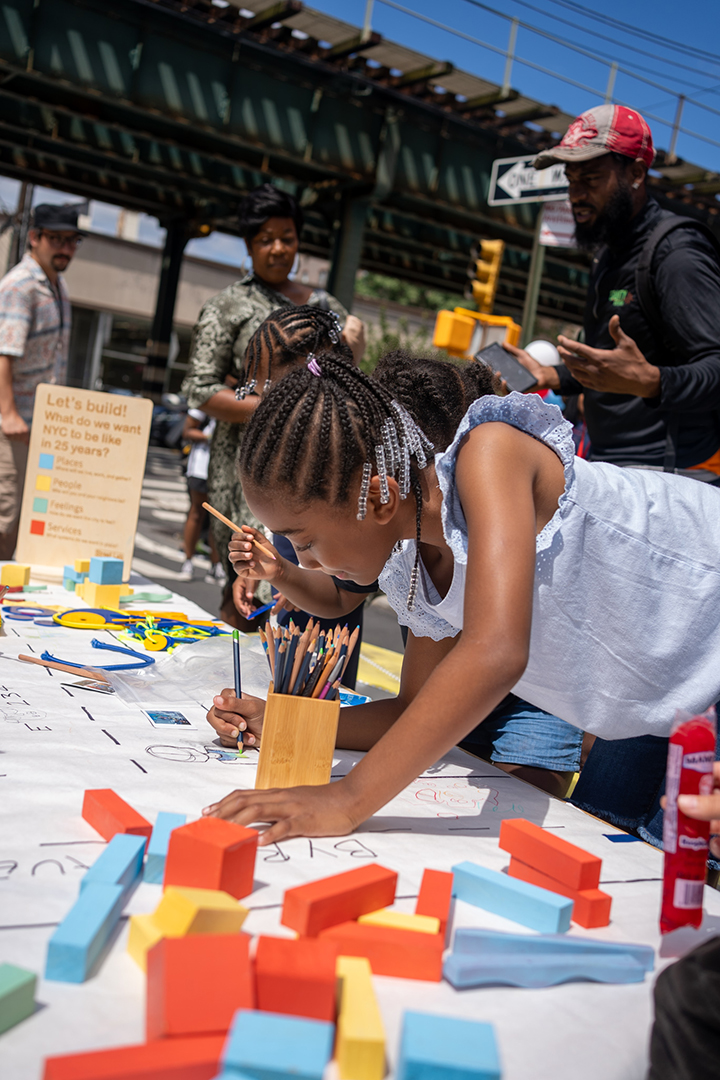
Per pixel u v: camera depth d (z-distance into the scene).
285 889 0.94
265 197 2.73
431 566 1.42
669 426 2.13
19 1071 0.62
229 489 2.74
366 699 1.80
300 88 9.46
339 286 10.86
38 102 9.59
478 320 5.84
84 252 27.88
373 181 10.11
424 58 9.20
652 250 2.15
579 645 1.29
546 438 1.21
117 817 0.99
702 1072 0.66
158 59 8.70
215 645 1.76
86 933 0.75
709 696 1.36
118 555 2.61
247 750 1.41
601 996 0.83
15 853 0.94
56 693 1.55
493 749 1.87
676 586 1.30
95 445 2.62
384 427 1.14
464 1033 0.67
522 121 10.02
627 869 1.11
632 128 2.14
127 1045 0.66
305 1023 0.65
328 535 1.18
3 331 3.58
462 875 0.98
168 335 17.20
